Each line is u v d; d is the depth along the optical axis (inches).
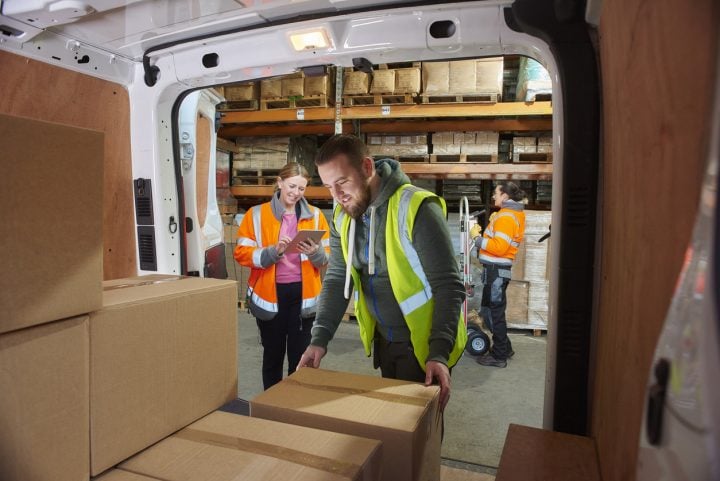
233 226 219.9
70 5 58.1
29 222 29.4
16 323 28.9
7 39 64.3
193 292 43.6
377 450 39.7
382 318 67.5
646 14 27.9
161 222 85.6
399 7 62.5
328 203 247.0
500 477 40.3
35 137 29.5
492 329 163.5
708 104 16.5
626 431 30.6
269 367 108.7
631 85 32.4
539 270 198.2
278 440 40.4
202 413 45.2
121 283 47.3
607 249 46.9
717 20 16.1
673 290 20.7
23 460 29.9
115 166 83.0
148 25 69.2
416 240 61.7
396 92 181.2
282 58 69.6
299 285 107.0
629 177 33.4
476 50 63.5
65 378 32.3
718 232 12.6
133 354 37.6
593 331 56.7
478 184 223.0
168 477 35.1
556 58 56.4
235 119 201.5
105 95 80.1
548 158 194.1
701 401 12.4
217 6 63.5
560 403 58.8
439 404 54.1
